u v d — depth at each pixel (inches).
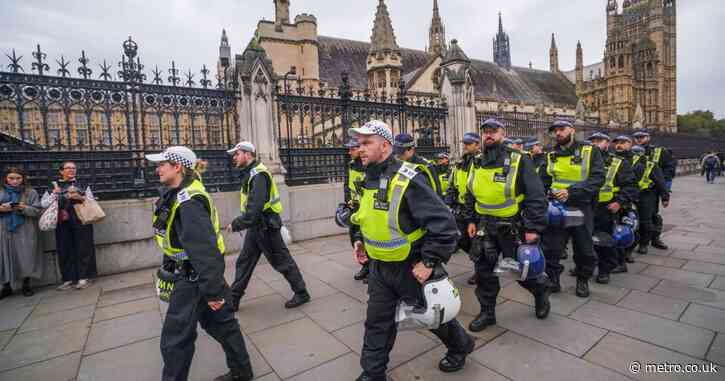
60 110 199.9
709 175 724.0
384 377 90.8
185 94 232.7
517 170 124.0
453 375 103.0
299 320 141.9
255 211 137.3
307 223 280.7
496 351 114.7
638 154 217.5
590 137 192.1
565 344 116.9
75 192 181.9
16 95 187.3
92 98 205.8
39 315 154.3
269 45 1207.6
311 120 282.5
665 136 832.9
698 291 156.3
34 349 125.7
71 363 116.6
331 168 293.0
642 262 202.7
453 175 164.7
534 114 437.4
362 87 1328.7
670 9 2854.3
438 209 82.4
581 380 98.1
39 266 182.5
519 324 132.1
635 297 152.5
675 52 2832.2
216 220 97.4
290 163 274.7
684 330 122.7
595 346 115.0
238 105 250.5
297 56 1244.5
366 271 183.8
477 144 145.1
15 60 187.6
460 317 140.1
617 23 2859.3
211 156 240.5
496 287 130.4
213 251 85.9
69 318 150.9
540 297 133.6
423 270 82.0
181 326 87.0
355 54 1440.7
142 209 217.8
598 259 172.6
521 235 125.3
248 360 102.0
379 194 86.2
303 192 277.4
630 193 174.6
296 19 1251.2
